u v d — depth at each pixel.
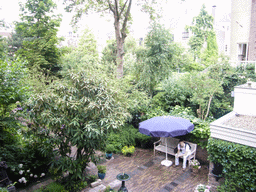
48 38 17.06
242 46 16.50
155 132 7.31
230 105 11.51
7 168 6.53
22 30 18.58
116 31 14.14
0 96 5.93
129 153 9.12
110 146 8.88
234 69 12.20
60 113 5.77
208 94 9.88
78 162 6.24
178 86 11.52
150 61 11.43
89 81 5.96
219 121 6.56
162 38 11.24
